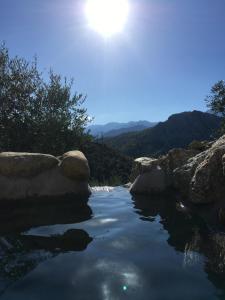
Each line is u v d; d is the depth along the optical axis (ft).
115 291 9.00
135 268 10.49
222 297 8.61
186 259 11.19
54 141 43.86
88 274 10.09
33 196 21.31
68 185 22.75
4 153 22.77
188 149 28.27
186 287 9.18
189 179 20.58
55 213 18.30
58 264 10.93
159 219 16.80
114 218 17.13
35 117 45.16
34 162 22.30
